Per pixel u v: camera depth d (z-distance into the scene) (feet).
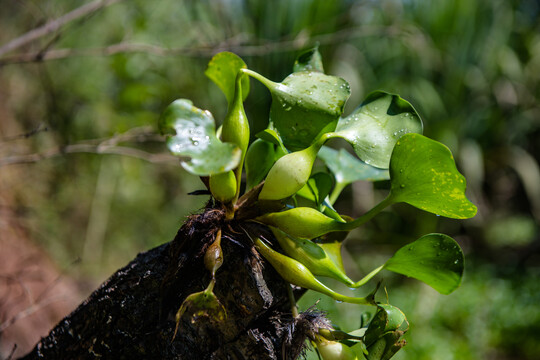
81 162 7.86
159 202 9.02
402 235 9.34
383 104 2.21
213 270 2.03
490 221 9.82
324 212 2.25
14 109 7.45
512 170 10.54
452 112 9.27
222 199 2.08
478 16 9.18
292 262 2.09
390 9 8.52
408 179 2.06
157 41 7.50
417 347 6.49
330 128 2.16
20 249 5.57
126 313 2.18
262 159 2.23
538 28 10.40
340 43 8.38
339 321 6.75
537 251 9.69
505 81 9.68
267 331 2.15
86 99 7.65
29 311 3.45
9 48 4.50
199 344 2.13
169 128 1.99
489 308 7.79
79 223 8.02
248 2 8.23
